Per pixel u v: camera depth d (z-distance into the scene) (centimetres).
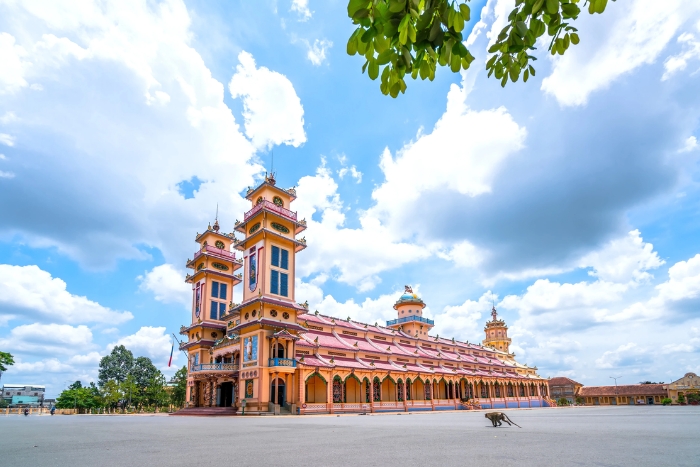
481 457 873
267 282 4816
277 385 4478
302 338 5247
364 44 387
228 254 6425
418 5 357
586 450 967
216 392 5509
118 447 1212
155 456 981
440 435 1488
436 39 369
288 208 5500
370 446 1135
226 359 5450
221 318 5916
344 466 777
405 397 5950
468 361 8200
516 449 1010
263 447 1149
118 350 10925
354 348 5797
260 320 4562
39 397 17275
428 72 412
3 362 6894
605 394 12338
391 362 6275
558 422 2325
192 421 3136
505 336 11512
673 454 884
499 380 8319
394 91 412
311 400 5100
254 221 5231
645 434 1403
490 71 476
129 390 9675
